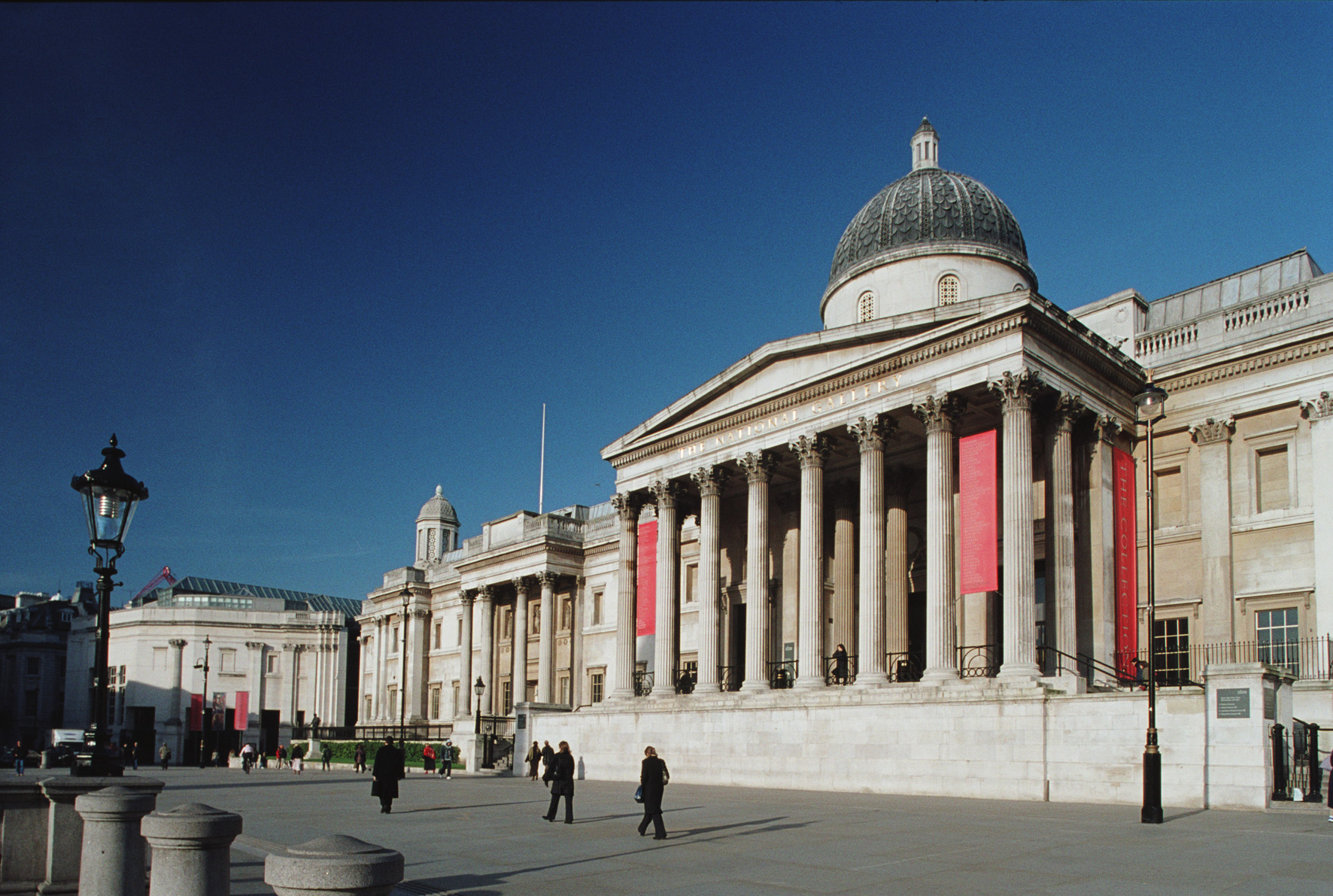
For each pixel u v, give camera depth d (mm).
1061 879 16000
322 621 112750
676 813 28375
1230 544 38688
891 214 50125
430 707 90312
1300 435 37812
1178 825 23703
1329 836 21109
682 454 49344
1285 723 28031
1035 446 40812
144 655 111250
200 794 42812
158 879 11008
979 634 41438
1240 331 39719
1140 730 29531
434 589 92438
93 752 15242
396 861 8719
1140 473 41531
